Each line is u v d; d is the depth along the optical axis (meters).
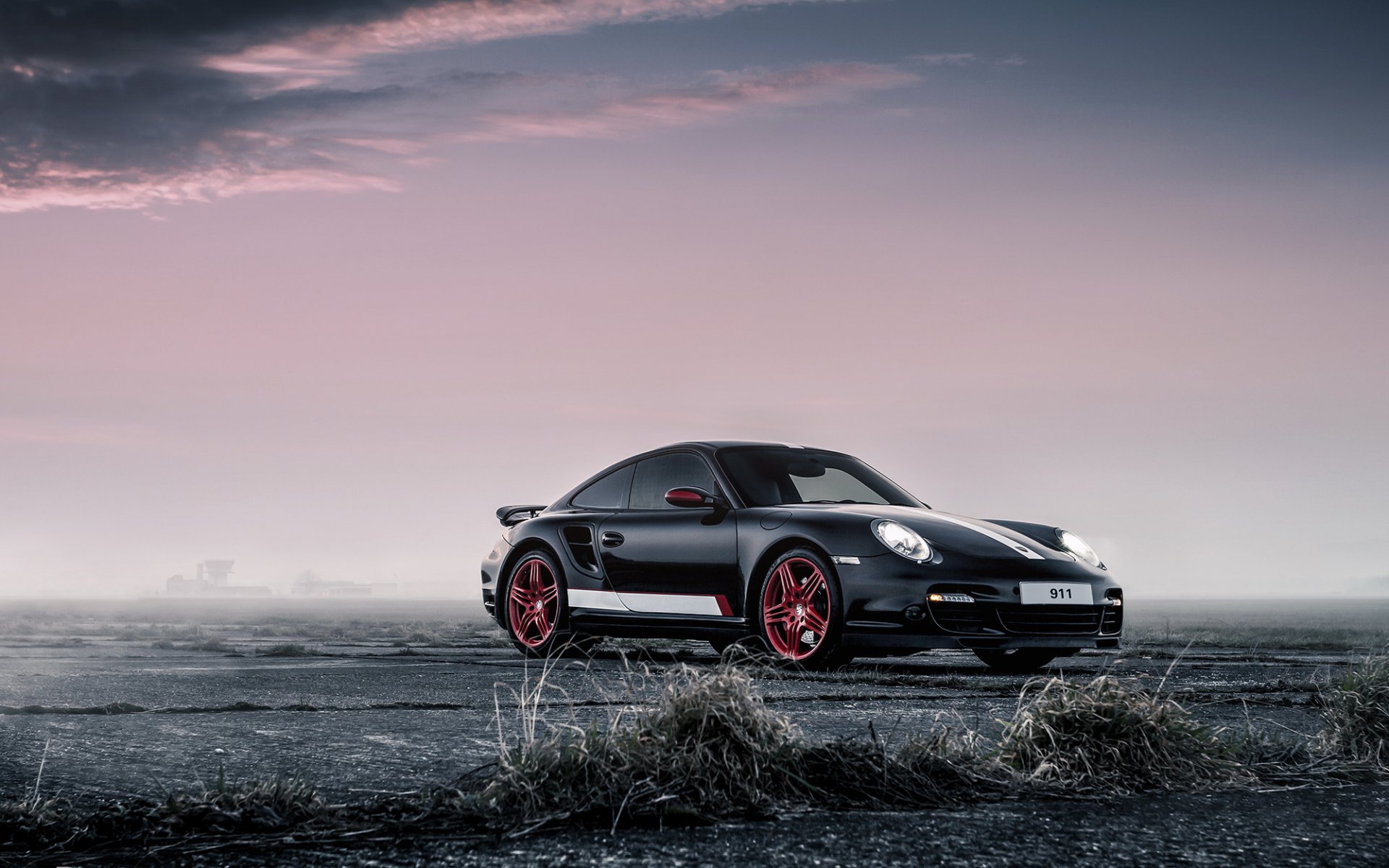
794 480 6.61
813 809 2.02
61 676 4.89
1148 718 2.47
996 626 5.50
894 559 5.57
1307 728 3.44
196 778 2.31
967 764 2.35
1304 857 1.77
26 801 1.97
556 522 7.02
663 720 2.17
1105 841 1.85
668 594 6.33
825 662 5.68
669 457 6.82
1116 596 5.96
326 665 6.00
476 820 1.90
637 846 1.75
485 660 6.51
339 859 1.68
